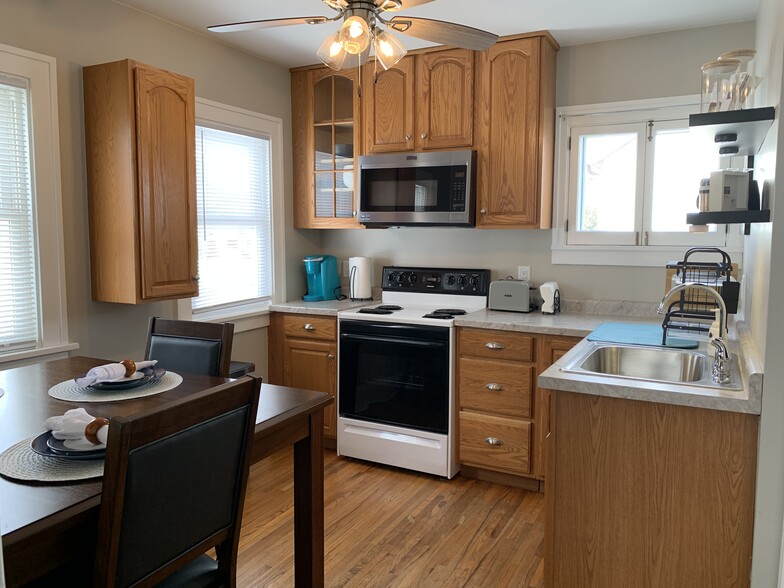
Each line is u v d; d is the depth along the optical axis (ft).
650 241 10.68
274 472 10.66
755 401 5.21
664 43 10.33
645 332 8.50
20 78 7.91
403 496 9.85
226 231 11.52
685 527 5.73
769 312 5.07
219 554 4.75
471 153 10.75
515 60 10.53
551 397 6.19
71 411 4.61
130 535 3.70
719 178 5.89
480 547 8.22
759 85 7.69
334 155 12.49
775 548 5.21
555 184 11.28
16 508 3.61
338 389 11.47
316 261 13.02
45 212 8.25
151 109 8.66
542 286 11.00
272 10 9.52
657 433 5.76
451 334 10.30
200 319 10.87
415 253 12.88
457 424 10.55
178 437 3.92
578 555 6.20
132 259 8.53
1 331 7.95
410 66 11.40
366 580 7.41
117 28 9.16
